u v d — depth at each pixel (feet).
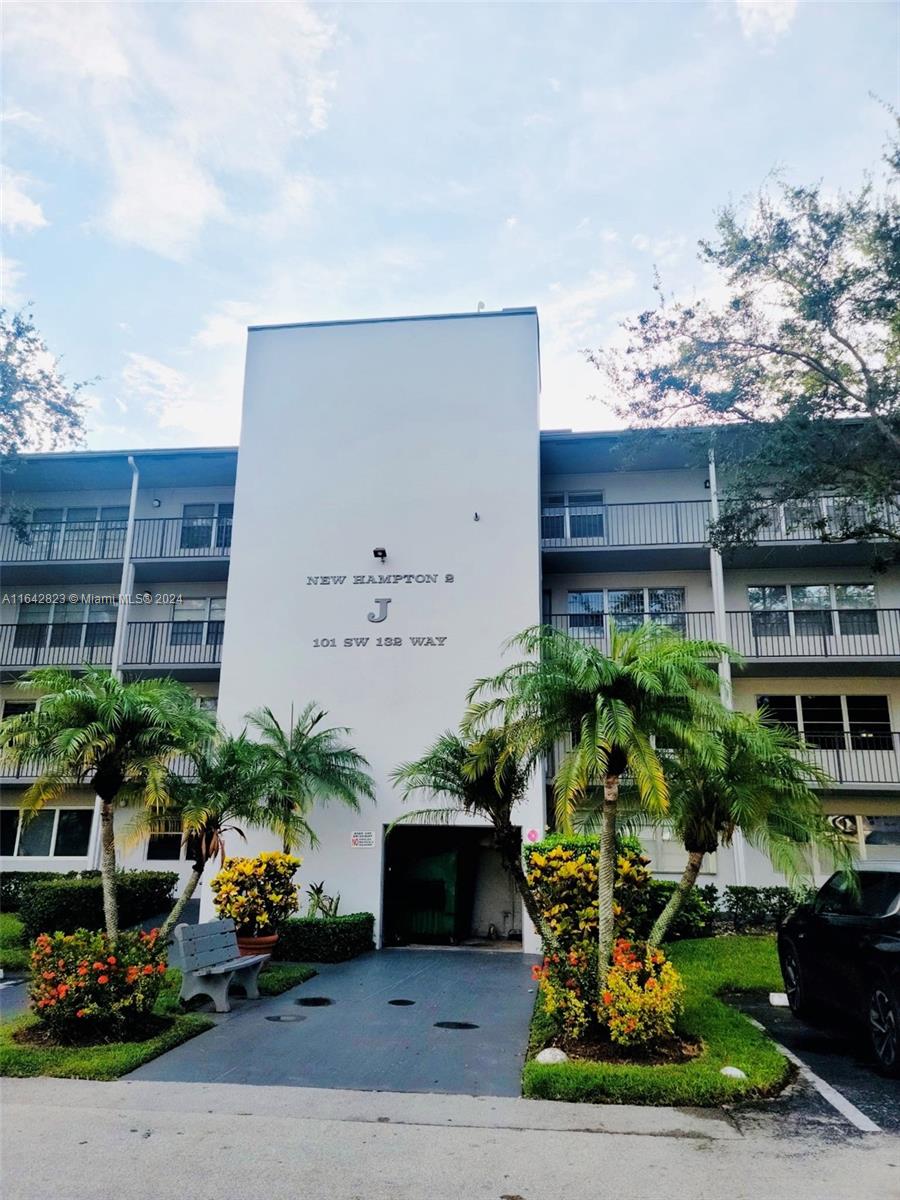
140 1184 14.29
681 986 23.98
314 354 55.98
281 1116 17.94
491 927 50.08
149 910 51.96
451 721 48.37
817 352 43.16
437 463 52.60
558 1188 14.24
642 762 22.25
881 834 56.80
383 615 50.65
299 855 46.98
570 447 60.75
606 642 58.85
